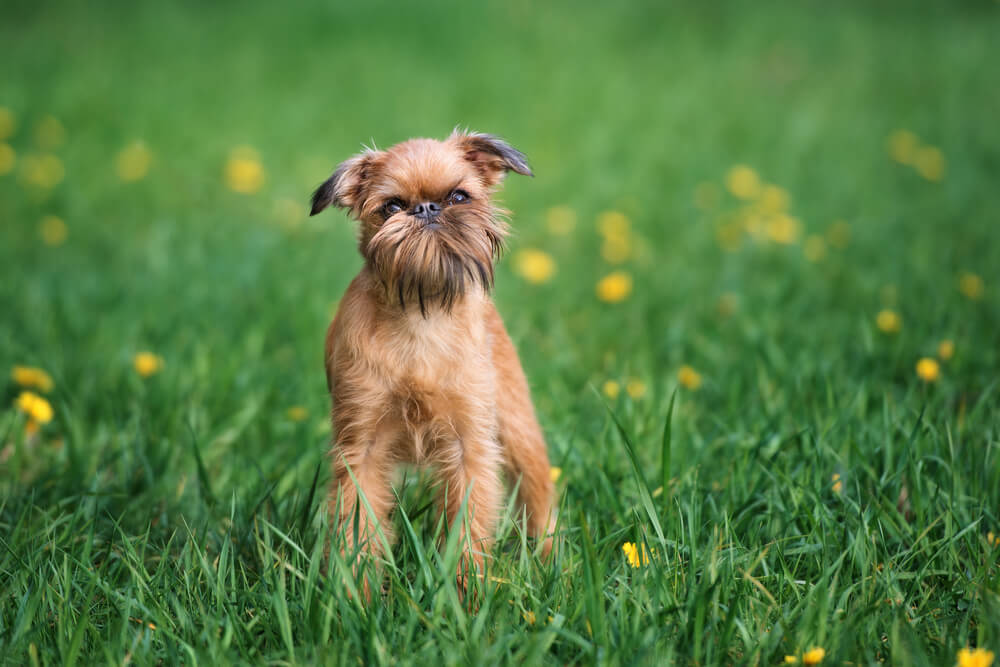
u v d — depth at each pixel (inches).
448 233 140.1
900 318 242.7
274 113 508.7
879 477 155.4
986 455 153.8
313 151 450.0
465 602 126.0
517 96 548.7
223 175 419.8
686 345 235.5
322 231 345.4
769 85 589.6
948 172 424.5
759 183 417.1
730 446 172.7
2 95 508.1
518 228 354.3
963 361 203.2
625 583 123.7
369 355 144.3
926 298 255.6
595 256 325.4
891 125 508.1
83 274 292.0
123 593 128.4
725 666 114.1
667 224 361.4
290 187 402.3
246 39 655.8
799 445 163.0
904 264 292.0
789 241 325.4
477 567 135.1
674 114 526.3
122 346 232.4
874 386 190.2
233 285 281.1
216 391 206.1
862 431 166.2
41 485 161.8
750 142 479.5
